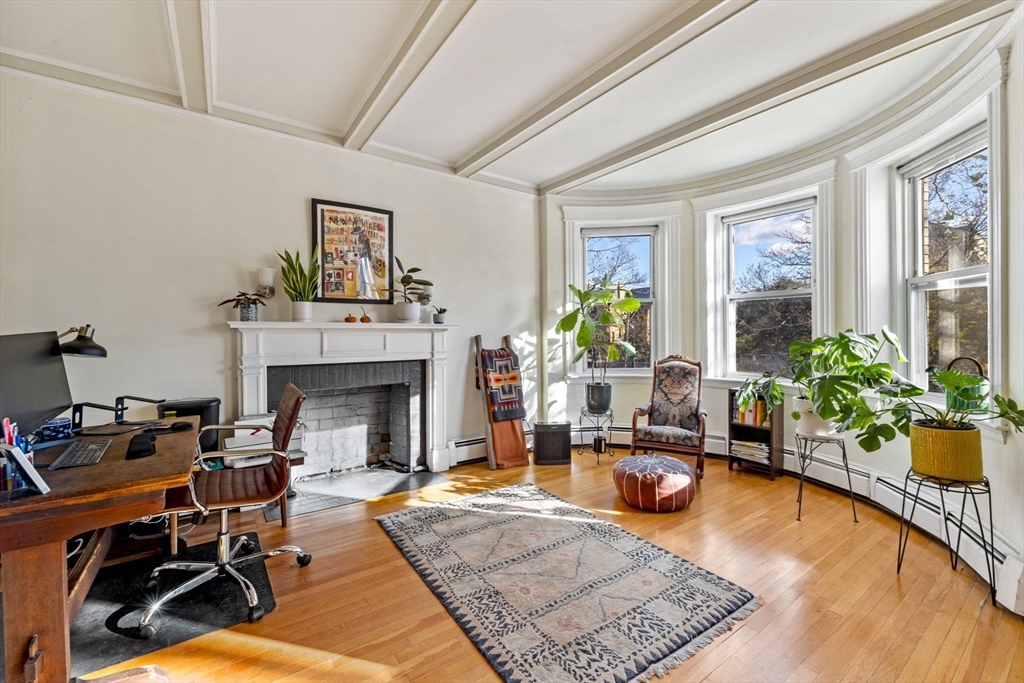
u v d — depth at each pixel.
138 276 2.66
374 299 3.54
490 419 3.96
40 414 1.70
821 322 3.45
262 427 2.37
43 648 1.23
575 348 4.58
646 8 2.06
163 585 2.06
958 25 2.02
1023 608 1.76
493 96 2.81
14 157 2.34
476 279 4.14
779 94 2.61
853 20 2.10
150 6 2.04
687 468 3.01
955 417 2.14
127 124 2.62
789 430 3.66
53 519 1.23
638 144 3.47
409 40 2.24
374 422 3.91
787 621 1.77
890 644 1.64
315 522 2.73
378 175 3.57
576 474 3.71
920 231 2.86
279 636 1.71
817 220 3.49
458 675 1.51
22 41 2.26
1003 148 2.04
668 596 1.93
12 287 2.34
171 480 1.37
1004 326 2.04
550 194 4.49
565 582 2.05
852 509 2.81
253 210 3.04
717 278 4.24
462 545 2.41
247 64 2.48
